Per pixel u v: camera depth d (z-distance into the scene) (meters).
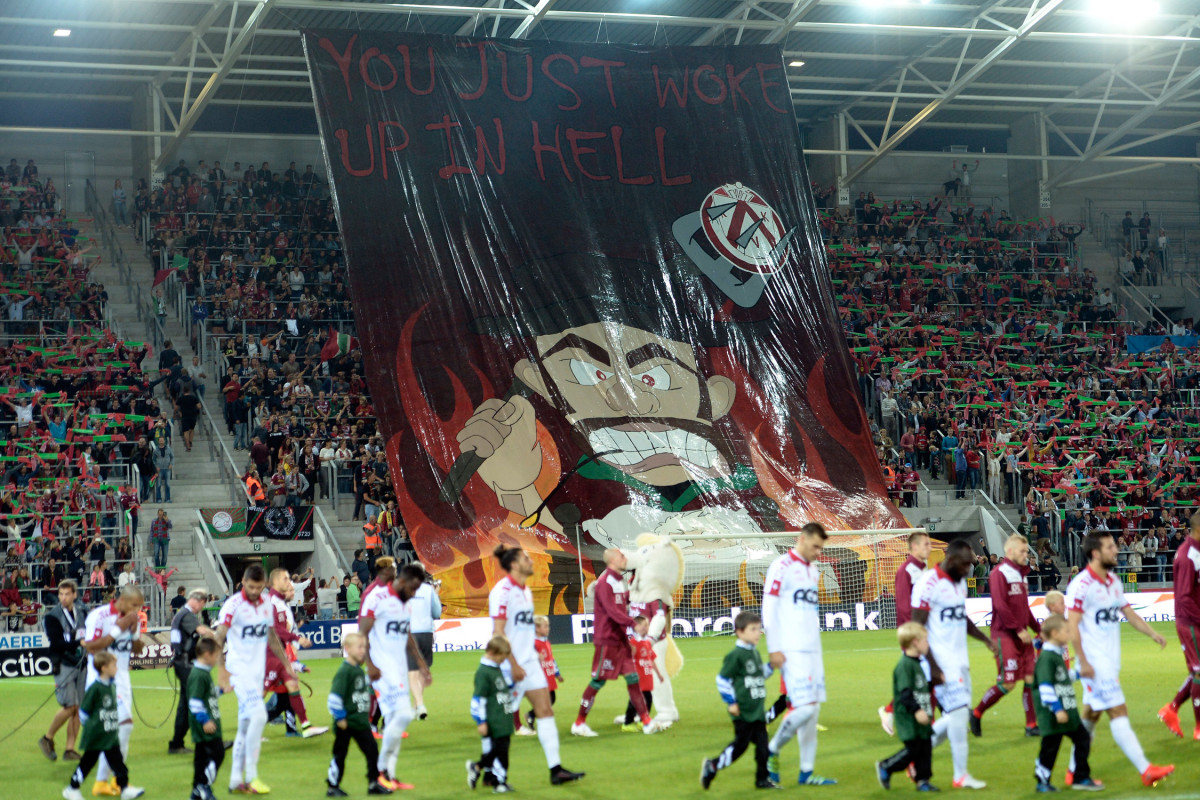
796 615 9.80
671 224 30.80
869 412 37.16
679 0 35.75
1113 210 50.47
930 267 43.84
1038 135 48.12
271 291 37.94
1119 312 45.78
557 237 29.81
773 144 32.34
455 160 29.69
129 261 38.97
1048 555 32.62
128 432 31.12
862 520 28.52
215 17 32.78
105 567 26.02
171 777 11.02
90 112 42.09
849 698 15.06
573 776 10.15
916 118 41.00
